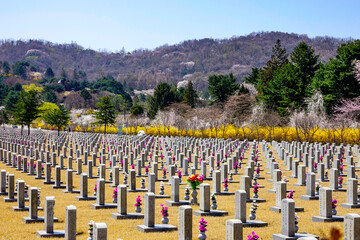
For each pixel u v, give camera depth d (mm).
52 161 37094
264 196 22688
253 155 37062
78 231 15094
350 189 19953
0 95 182125
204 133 72188
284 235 14461
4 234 14680
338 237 3986
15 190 23266
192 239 14227
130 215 17281
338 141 54062
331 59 70875
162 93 114188
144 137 64812
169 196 22094
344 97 67750
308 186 22188
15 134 79875
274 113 69312
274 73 86062
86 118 126812
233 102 81875
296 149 42375
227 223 12805
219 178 23062
